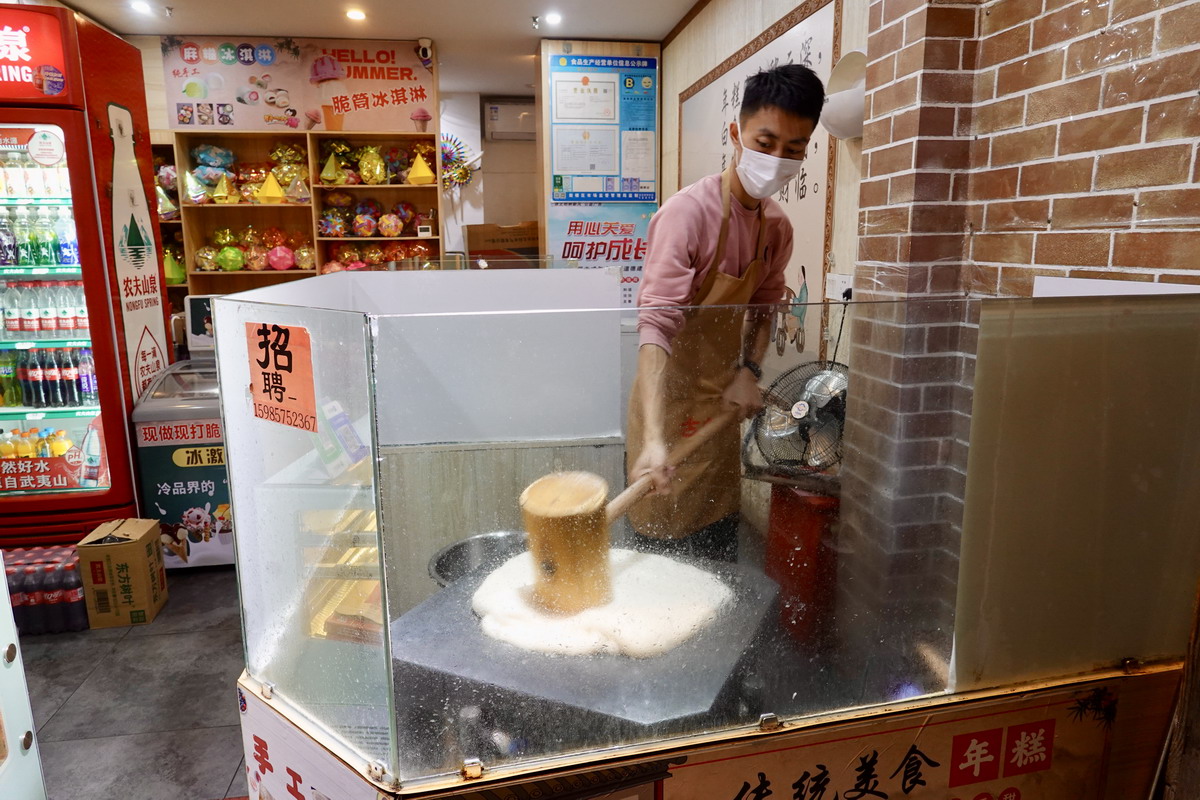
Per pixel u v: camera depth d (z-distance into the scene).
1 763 1.50
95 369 2.93
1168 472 1.13
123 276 3.07
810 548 1.23
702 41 3.92
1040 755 1.16
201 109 4.82
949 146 1.76
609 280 2.56
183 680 2.36
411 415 1.04
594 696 1.00
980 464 1.04
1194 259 1.20
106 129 2.99
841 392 1.23
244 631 1.25
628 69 4.71
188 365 3.42
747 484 1.21
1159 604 1.18
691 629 1.08
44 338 3.00
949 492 1.26
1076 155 1.45
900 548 1.27
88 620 2.67
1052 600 1.12
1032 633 1.13
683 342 1.15
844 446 1.23
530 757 0.96
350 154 5.05
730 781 1.03
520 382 1.07
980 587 1.08
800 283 2.80
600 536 1.10
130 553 2.66
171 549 3.10
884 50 1.89
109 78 3.04
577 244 4.86
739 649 1.07
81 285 3.03
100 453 3.05
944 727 1.10
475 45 4.93
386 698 0.93
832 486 1.23
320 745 1.05
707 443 1.17
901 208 1.83
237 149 5.11
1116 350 1.05
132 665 2.45
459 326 1.02
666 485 1.16
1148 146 1.28
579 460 1.12
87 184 2.85
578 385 1.11
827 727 1.03
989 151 1.71
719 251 2.01
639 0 3.93
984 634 1.10
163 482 3.06
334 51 4.82
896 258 1.86
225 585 3.04
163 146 5.05
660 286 1.94
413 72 4.89
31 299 2.99
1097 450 1.08
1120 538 1.13
